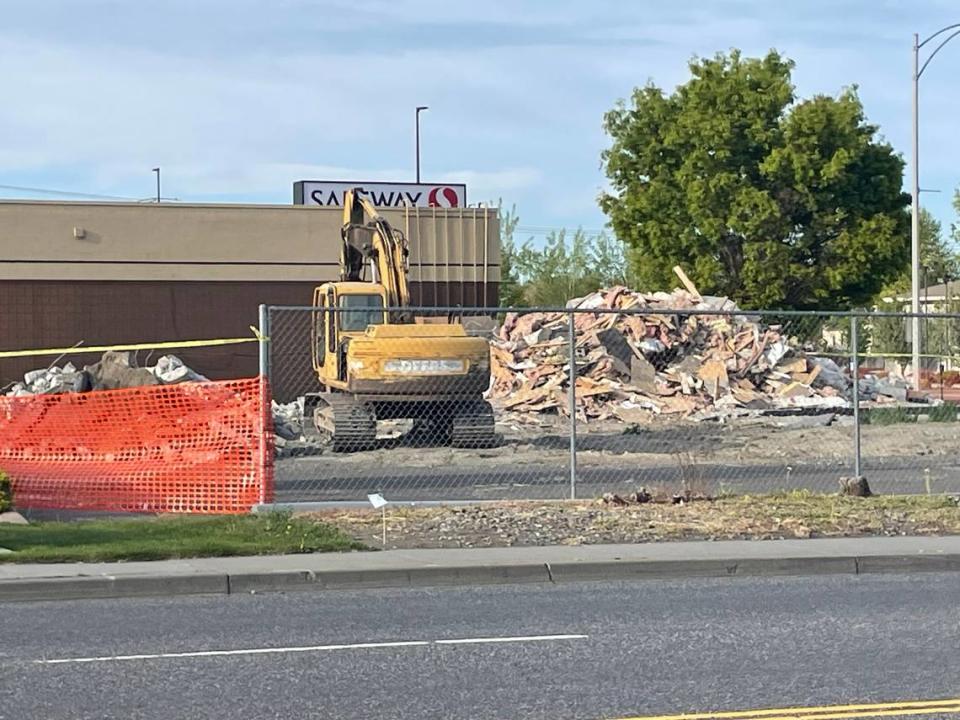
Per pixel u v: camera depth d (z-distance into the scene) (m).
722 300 37.66
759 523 15.59
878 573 13.56
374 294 25.70
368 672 8.99
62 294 37.66
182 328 38.78
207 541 14.06
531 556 13.59
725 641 9.98
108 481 17.00
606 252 81.44
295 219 39.78
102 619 11.14
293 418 28.59
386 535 14.87
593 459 23.41
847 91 50.97
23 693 8.45
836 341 60.44
